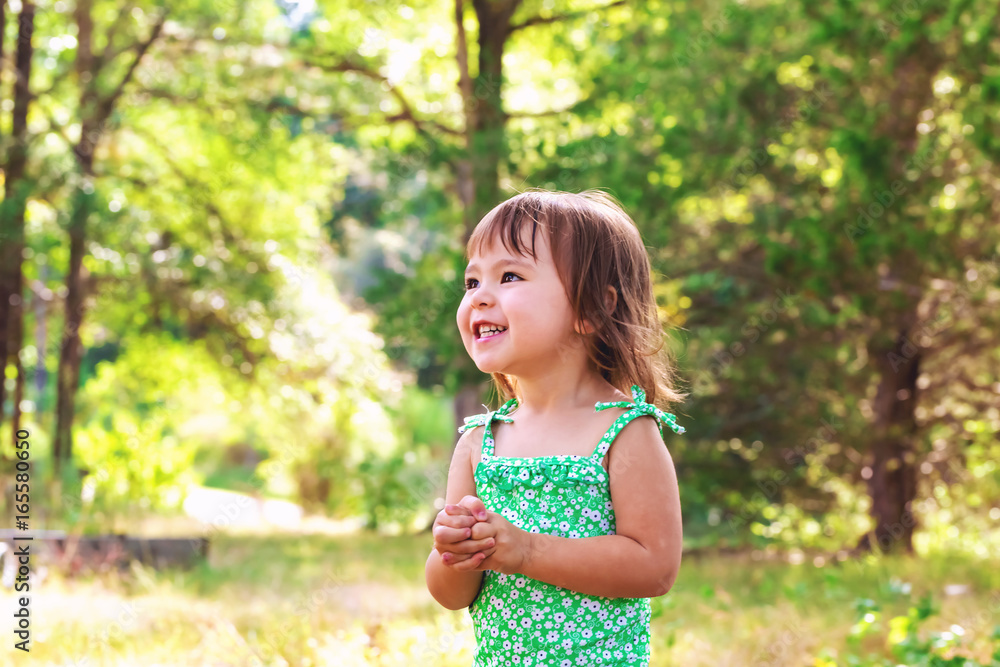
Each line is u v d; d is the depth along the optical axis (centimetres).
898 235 760
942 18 735
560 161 972
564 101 1421
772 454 1016
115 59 1286
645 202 891
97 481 1039
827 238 785
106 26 1324
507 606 174
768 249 825
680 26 966
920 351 934
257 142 1314
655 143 912
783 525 1159
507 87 1250
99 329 1650
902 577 693
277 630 432
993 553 1040
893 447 960
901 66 783
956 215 780
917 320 901
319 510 1814
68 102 1260
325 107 1348
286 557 866
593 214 181
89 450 1271
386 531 1480
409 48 1359
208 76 1320
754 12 886
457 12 1145
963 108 761
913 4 749
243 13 1295
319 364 1443
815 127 849
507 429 188
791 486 1088
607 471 174
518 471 177
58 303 1462
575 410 181
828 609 550
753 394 1009
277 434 1652
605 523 173
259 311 1377
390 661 391
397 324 1073
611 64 1078
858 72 799
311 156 1520
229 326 1405
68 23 1312
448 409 2447
